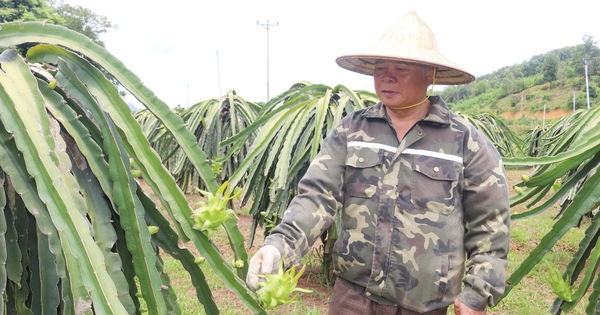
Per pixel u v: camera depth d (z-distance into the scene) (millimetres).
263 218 3082
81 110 937
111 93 989
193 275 1034
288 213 1277
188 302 2924
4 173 839
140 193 973
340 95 2953
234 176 2283
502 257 1268
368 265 1355
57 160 788
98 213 893
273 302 929
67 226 739
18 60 871
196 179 4648
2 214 769
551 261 4027
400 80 1298
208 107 4562
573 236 4805
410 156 1326
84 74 995
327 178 1372
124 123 984
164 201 978
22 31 950
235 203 6215
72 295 766
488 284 1221
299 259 1218
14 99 781
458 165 1309
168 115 1050
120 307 735
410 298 1316
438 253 1300
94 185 917
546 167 1702
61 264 757
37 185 739
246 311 2828
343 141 1416
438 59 1290
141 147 985
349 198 1386
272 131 2451
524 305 3031
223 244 4332
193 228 976
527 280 3584
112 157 898
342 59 1545
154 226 973
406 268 1309
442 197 1302
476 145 1318
